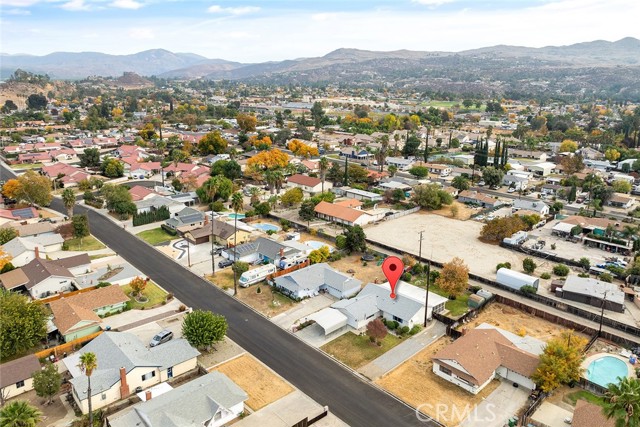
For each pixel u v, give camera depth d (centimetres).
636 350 6988
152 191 14412
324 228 12294
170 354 6259
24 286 8456
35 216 12344
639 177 18675
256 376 6306
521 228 11819
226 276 9431
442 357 6294
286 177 17250
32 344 6481
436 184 14962
